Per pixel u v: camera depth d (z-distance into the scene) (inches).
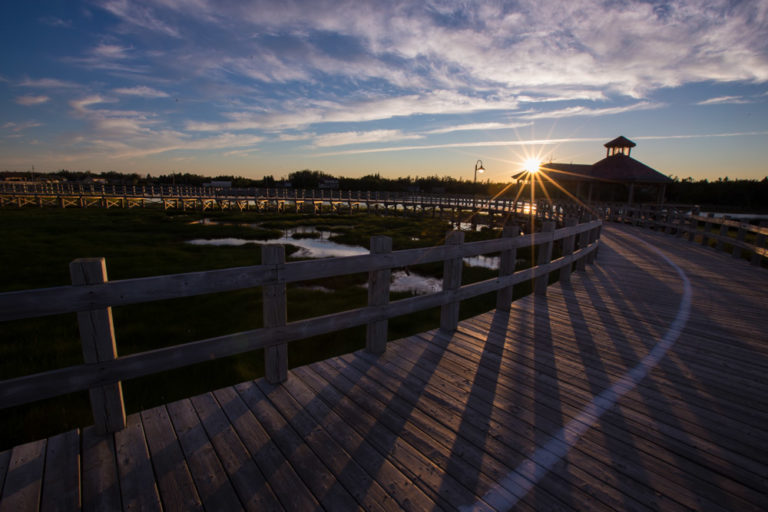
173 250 733.3
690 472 91.4
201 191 2495.1
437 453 95.3
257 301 393.7
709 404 123.0
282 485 83.6
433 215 1867.6
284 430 102.7
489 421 109.7
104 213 1692.9
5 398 83.7
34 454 90.9
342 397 120.0
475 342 170.4
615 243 587.2
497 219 1624.0
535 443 100.6
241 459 91.3
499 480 86.8
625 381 137.3
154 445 95.5
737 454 98.5
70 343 271.4
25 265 570.9
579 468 91.7
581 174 1429.6
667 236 706.2
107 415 98.1
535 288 258.8
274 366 124.6
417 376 135.7
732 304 244.1
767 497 84.0
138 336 295.0
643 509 80.0
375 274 145.0
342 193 2372.0
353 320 139.3
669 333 188.2
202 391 201.5
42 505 76.4
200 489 82.0
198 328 313.9
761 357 161.2
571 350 164.2
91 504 77.3
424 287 485.4
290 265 120.4
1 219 1310.3
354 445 97.3
